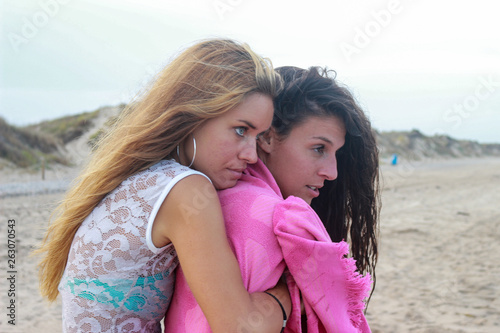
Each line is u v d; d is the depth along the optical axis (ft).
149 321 4.87
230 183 4.91
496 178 84.33
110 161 4.66
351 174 6.43
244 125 4.64
